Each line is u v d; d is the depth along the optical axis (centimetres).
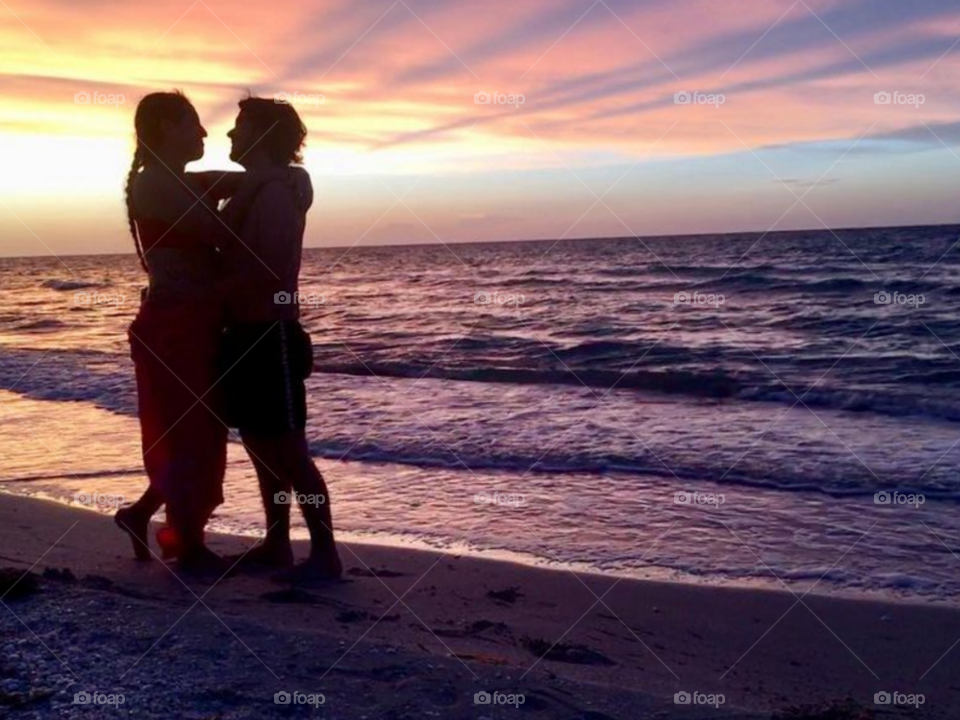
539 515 613
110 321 2403
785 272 2820
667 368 1296
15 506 621
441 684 293
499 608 429
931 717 326
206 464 404
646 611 440
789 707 323
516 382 1214
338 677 291
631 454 787
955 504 635
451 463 766
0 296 3500
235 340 388
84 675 278
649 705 299
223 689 273
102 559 449
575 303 2288
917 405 1001
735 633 414
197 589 387
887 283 2345
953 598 463
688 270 3086
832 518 607
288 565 429
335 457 791
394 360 1438
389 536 565
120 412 1023
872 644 404
